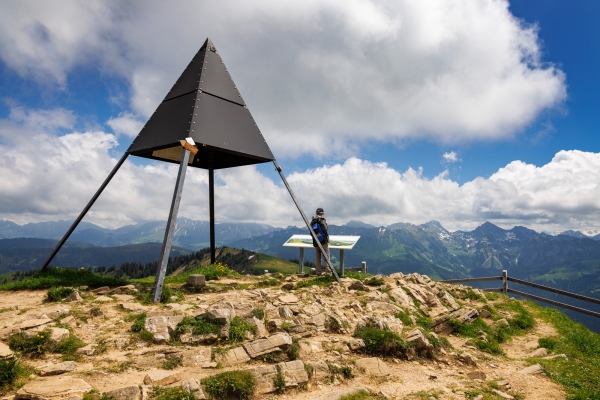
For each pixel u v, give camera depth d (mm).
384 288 15289
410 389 7574
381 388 7520
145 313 9469
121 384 6355
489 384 8180
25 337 7469
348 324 10633
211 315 9195
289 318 10297
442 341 10562
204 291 13938
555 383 8656
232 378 6586
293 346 8234
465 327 12711
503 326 13547
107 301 10992
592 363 10156
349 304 12477
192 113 14727
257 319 9672
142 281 15789
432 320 13211
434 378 8328
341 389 7266
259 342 8219
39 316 8781
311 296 13297
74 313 9383
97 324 8984
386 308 12875
